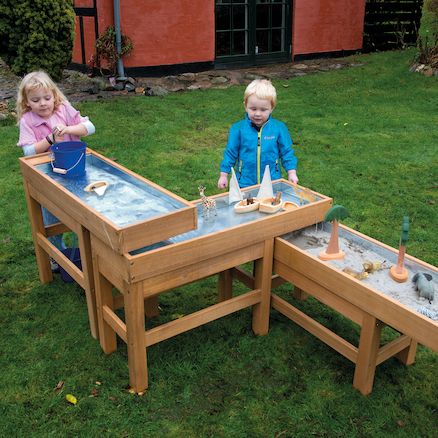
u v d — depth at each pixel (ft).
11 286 11.77
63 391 8.76
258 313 9.91
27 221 14.82
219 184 12.28
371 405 8.48
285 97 29.66
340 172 18.60
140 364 8.53
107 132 22.72
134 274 7.69
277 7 36.91
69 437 7.90
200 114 25.86
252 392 8.76
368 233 13.94
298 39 38.24
